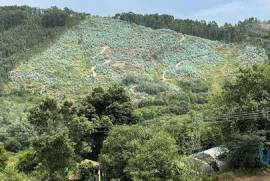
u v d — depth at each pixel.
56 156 43.97
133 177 41.97
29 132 80.25
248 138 50.75
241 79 54.38
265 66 56.59
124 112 63.59
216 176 49.38
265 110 52.47
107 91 64.31
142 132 48.22
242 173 51.38
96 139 60.34
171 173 41.97
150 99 127.25
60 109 47.44
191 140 59.69
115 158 47.50
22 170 53.59
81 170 51.66
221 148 54.69
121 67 191.88
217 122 54.91
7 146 78.12
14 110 115.75
